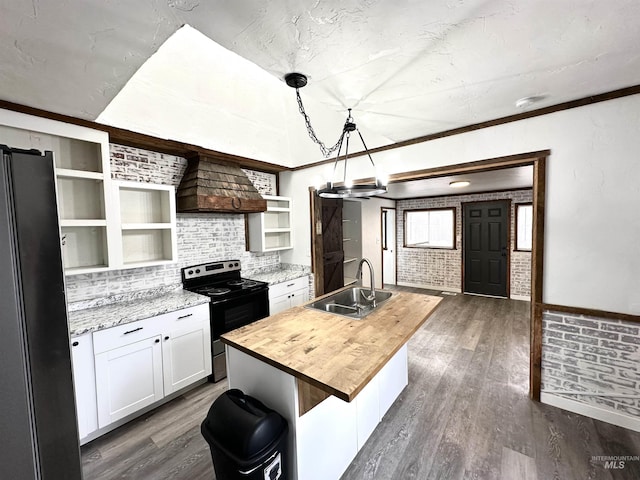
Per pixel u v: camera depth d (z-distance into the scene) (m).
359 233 5.90
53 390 0.80
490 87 1.80
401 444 1.92
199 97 2.51
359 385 1.17
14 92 1.65
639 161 1.87
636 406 1.96
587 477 1.64
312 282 3.97
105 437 2.04
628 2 1.06
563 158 2.11
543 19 1.16
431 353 3.26
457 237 6.18
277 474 1.32
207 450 1.92
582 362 2.13
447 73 1.61
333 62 1.48
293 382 1.38
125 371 2.12
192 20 1.12
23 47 1.23
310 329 1.81
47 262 0.78
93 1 0.97
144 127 2.39
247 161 3.37
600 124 1.96
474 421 2.12
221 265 3.39
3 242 0.70
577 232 2.09
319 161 3.63
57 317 0.80
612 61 1.52
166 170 2.90
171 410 2.35
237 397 1.51
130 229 2.51
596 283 2.05
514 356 3.15
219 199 2.91
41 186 0.76
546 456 1.79
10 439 0.73
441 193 5.96
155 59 2.04
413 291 6.34
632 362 1.96
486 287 5.83
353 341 1.61
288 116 3.16
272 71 1.57
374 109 2.13
